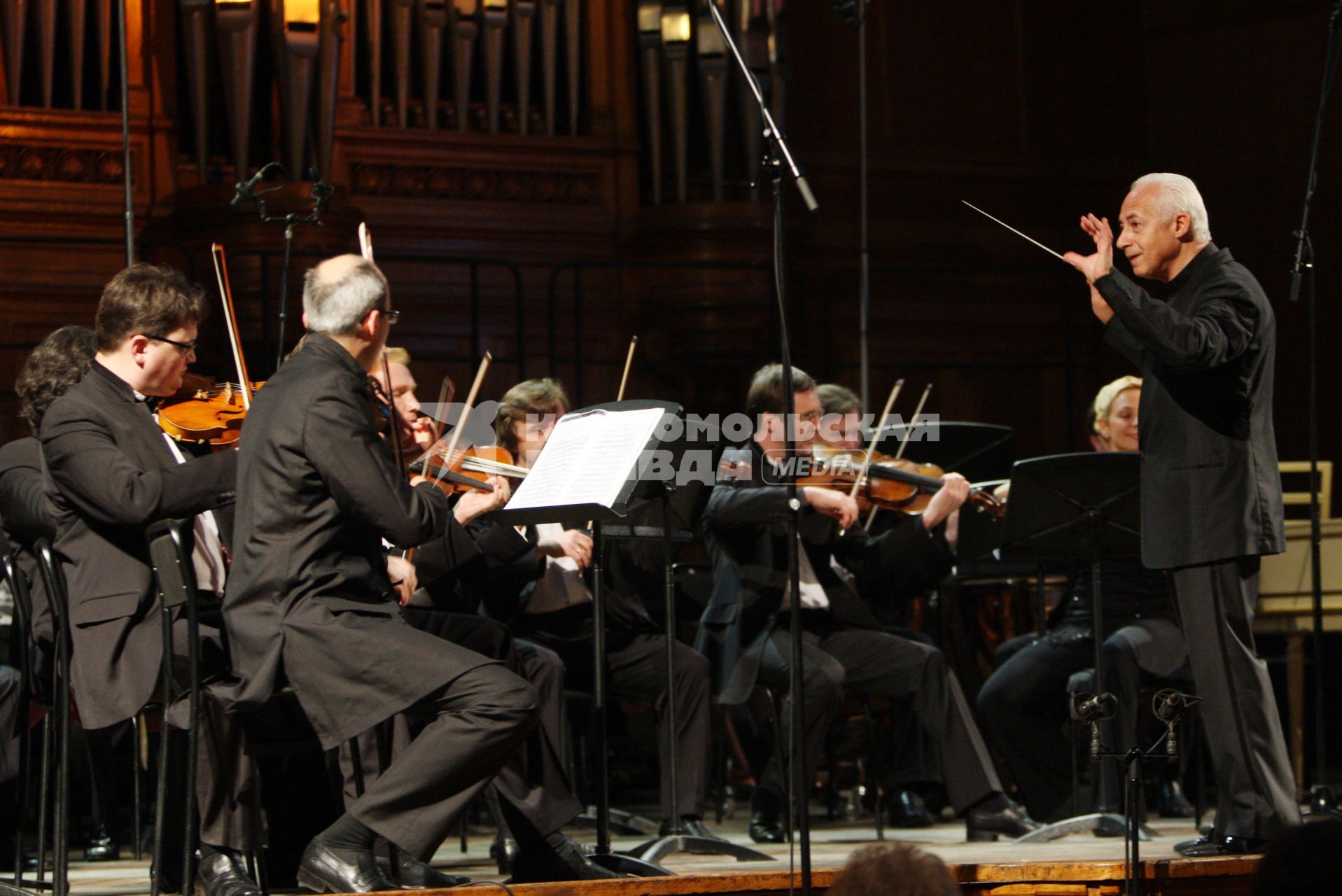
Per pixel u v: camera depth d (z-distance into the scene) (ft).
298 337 48.75
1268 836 27.35
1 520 29.81
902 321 57.77
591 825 40.06
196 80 49.19
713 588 38.37
